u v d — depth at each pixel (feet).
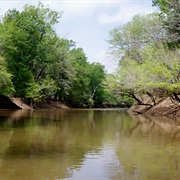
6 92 144.46
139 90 113.29
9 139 49.67
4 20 165.17
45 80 184.65
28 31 176.24
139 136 54.80
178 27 105.81
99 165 32.27
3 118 94.68
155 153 38.73
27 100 177.88
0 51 151.43
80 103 263.49
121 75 127.24
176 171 29.91
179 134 57.72
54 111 156.56
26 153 38.04
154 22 118.21
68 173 29.09
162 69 91.81
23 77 169.78
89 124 78.95
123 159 35.14
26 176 27.99
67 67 206.39
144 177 27.94
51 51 190.29
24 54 174.91
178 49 97.60
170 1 105.60
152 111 125.39
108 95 301.84
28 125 72.33
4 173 28.89
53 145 44.39
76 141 48.34
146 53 107.76
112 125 76.69
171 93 98.68
